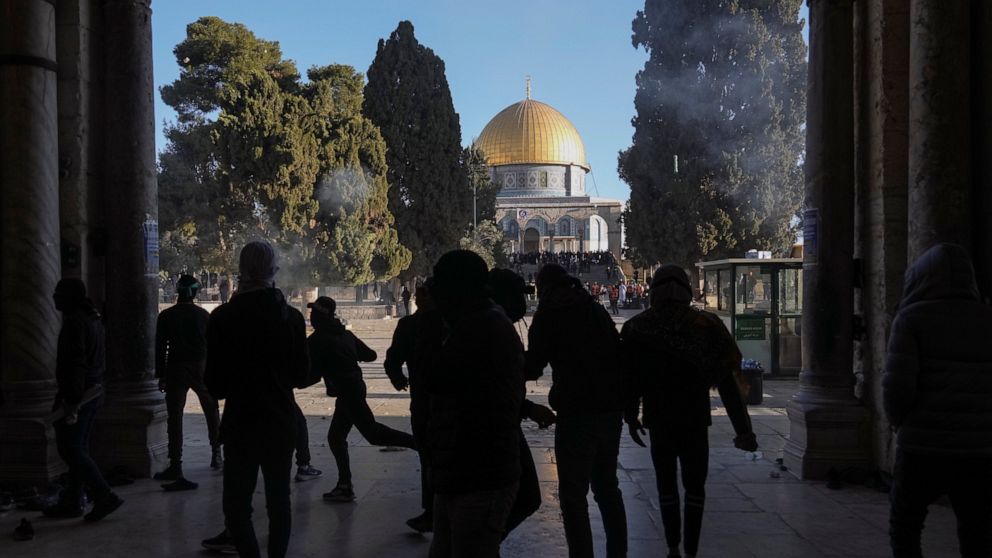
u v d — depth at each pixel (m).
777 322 15.88
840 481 7.14
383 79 38.59
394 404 12.46
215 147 28.30
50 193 7.11
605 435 4.56
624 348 4.86
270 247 4.75
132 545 5.53
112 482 7.14
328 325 6.45
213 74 43.88
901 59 7.19
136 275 7.66
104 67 7.82
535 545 5.46
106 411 7.46
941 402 3.64
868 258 7.51
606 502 4.69
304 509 6.42
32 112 6.98
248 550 4.39
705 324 4.80
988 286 6.55
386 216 32.66
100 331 6.04
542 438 9.60
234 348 4.46
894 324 3.82
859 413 7.33
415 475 7.58
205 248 37.97
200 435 9.72
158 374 7.03
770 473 7.59
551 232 85.88
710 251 37.16
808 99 7.73
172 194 37.50
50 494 6.80
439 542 3.62
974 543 3.66
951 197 6.55
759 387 12.40
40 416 6.95
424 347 4.51
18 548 5.46
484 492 3.35
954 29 6.57
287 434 4.55
